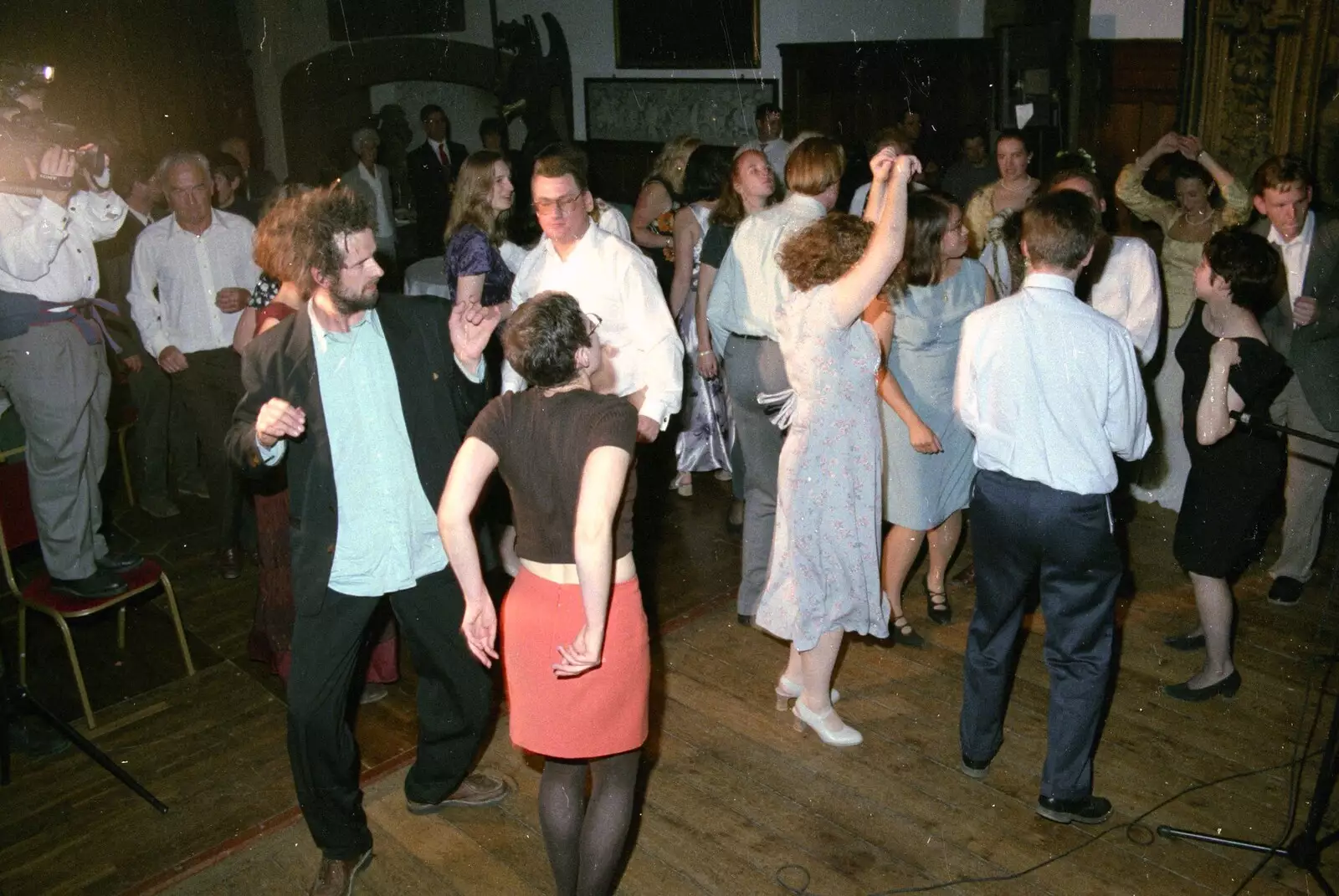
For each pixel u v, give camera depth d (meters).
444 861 2.75
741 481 4.49
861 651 3.63
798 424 2.92
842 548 2.91
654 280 3.20
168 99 9.86
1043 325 2.50
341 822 2.62
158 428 4.98
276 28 10.19
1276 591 3.79
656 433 3.17
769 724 3.26
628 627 2.26
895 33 8.37
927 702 3.34
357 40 10.33
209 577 4.45
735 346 3.43
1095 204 3.69
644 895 2.60
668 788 2.98
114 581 3.53
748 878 2.65
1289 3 5.24
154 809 3.02
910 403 3.38
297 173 10.62
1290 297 3.81
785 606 3.02
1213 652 3.25
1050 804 2.78
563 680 2.23
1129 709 3.26
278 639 3.48
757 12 8.38
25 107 3.16
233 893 2.69
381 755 3.20
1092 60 7.33
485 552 2.72
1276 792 2.87
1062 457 2.50
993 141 7.54
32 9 9.05
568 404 2.18
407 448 2.49
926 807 2.87
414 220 9.66
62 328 3.44
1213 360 2.86
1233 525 3.08
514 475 2.22
